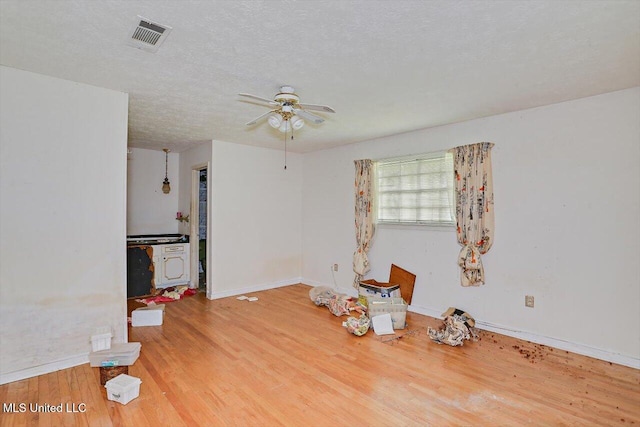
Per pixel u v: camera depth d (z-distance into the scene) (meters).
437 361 2.91
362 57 2.29
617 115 2.90
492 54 2.24
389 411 2.18
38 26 1.93
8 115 2.52
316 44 2.12
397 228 4.53
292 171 5.96
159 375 2.65
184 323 3.90
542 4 1.70
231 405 2.25
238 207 5.23
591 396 2.37
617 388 2.47
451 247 3.97
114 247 3.00
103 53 2.27
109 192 2.97
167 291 5.26
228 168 5.11
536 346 3.24
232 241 5.16
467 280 3.74
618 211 2.89
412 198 4.36
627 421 2.09
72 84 2.78
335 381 2.56
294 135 4.60
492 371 2.73
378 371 2.73
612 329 2.91
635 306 2.81
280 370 2.74
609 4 1.69
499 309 3.58
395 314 3.69
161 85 2.84
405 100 3.14
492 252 3.62
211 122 3.98
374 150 4.82
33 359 2.62
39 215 2.65
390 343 3.31
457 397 2.35
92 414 2.14
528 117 3.39
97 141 2.91
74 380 2.56
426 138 4.20
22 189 2.58
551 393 2.40
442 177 4.06
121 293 3.03
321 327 3.77
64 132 2.75
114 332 2.99
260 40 2.07
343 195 5.29
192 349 3.16
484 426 2.04
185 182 5.93
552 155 3.24
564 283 3.17
